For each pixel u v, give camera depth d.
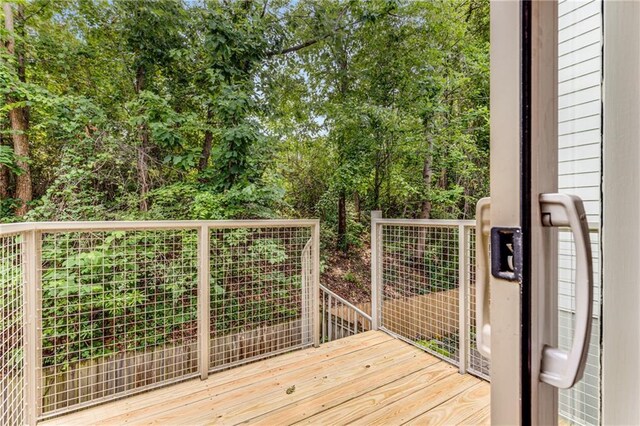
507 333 0.42
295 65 5.61
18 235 1.73
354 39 5.66
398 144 5.80
